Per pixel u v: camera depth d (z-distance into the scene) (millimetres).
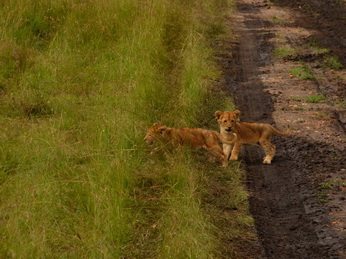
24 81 15695
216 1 30297
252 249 9570
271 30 26547
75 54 18047
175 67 18266
